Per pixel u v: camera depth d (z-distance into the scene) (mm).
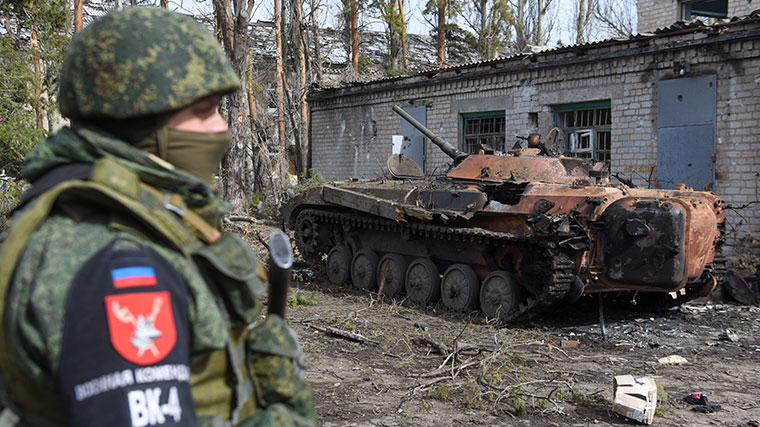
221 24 17375
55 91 19875
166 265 1247
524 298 8898
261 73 27922
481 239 9086
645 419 4984
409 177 12008
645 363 6918
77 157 1347
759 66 11570
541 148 10836
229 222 15359
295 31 25391
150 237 1279
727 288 10352
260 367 1472
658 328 8641
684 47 12453
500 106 15867
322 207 12281
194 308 1296
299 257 13625
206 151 1445
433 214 9695
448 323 8711
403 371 6293
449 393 5516
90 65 1328
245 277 1408
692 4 18469
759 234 11617
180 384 1177
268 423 1374
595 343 7809
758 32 11453
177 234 1304
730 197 11992
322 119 20906
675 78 12695
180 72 1352
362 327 8109
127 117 1329
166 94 1336
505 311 8742
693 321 9102
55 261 1175
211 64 1402
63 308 1146
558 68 14633
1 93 15930
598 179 10297
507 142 15750
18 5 20281
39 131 15633
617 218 8156
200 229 1399
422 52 35188
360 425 4809
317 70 26422
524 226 8922
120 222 1250
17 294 1178
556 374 6363
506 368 6316
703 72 12281
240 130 17609
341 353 6922
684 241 8094
